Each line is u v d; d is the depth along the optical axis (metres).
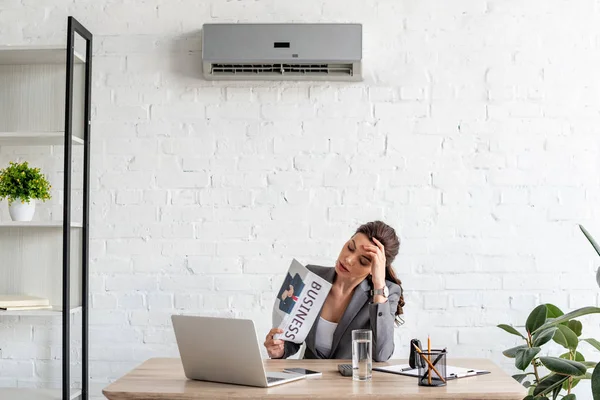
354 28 3.39
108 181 3.54
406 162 3.51
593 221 3.48
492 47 3.53
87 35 3.45
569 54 3.51
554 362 2.71
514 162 3.50
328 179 3.51
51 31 3.59
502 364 3.46
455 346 3.47
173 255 3.52
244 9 3.55
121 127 3.55
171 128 3.55
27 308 3.30
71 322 3.53
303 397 2.04
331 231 3.50
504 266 3.48
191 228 3.52
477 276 3.48
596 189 3.48
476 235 3.49
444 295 3.48
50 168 3.57
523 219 3.49
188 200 3.53
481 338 3.47
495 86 3.52
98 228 3.53
